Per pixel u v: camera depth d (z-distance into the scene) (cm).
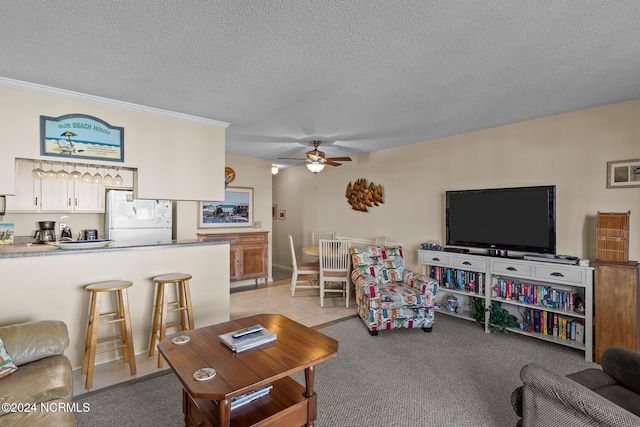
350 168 596
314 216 682
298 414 181
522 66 233
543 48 208
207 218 570
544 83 265
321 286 461
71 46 207
